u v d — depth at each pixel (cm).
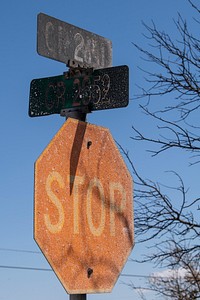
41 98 405
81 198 354
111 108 385
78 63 411
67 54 407
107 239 366
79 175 356
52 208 333
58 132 350
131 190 396
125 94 382
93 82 392
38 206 325
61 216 337
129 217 389
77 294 343
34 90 408
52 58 398
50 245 326
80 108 391
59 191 340
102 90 388
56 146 346
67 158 351
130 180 396
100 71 392
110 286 361
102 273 356
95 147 374
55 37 403
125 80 384
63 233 335
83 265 345
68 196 345
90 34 426
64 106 396
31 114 407
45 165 336
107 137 385
